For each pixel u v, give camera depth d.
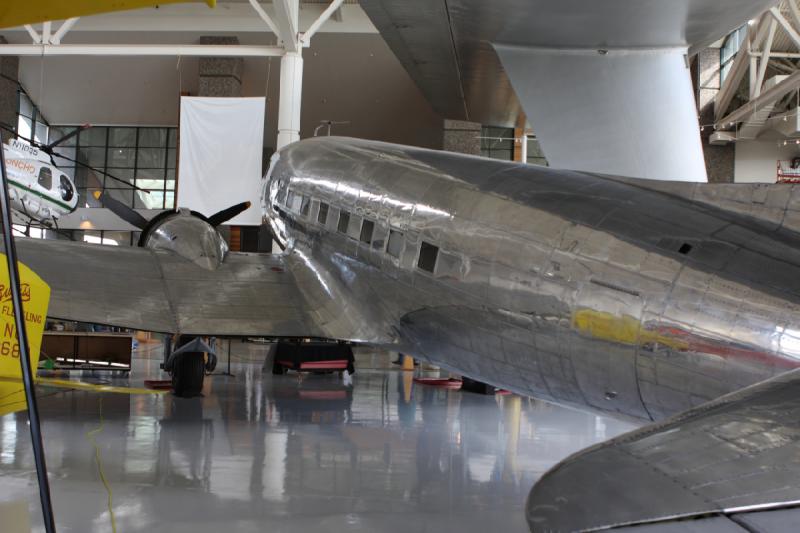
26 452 5.50
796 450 1.56
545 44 5.42
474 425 7.58
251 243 29.28
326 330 6.53
